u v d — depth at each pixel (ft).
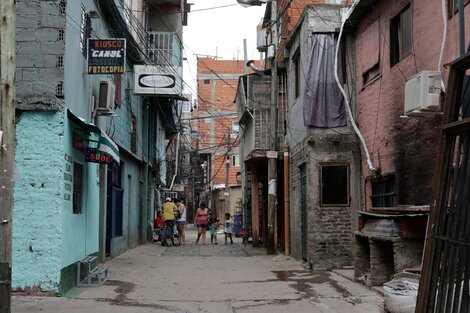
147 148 72.28
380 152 36.70
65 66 29.17
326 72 42.80
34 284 28.12
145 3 69.92
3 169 18.69
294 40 50.24
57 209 28.32
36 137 28.55
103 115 38.11
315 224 41.75
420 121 30.17
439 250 13.82
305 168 44.83
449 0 27.43
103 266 36.88
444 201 13.99
